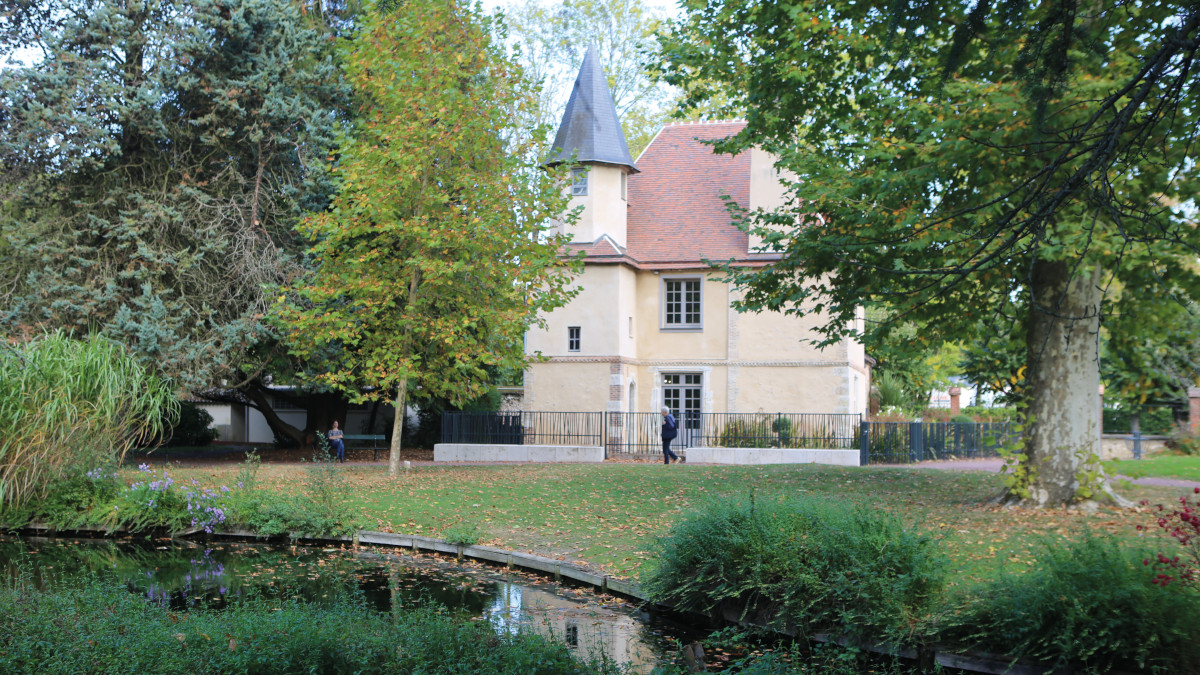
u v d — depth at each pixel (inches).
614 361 1208.8
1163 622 287.7
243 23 941.2
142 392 659.4
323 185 973.2
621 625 390.6
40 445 592.1
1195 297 511.8
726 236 1273.4
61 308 888.3
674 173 1370.6
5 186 911.0
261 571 502.6
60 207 951.6
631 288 1262.3
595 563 482.9
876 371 1663.4
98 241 956.0
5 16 934.4
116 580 473.7
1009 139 430.3
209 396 1219.9
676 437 1126.4
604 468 906.7
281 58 978.7
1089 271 443.8
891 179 501.7
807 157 597.0
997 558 426.0
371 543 581.0
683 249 1270.9
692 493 697.0
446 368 896.3
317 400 1274.6
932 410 1501.0
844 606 345.4
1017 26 203.3
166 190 957.2
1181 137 348.2
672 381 1273.4
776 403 1225.4
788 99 598.9
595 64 1273.4
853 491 681.0
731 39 640.4
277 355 1019.3
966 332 621.9
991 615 320.8
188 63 951.6
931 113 497.0
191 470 887.7
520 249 835.4
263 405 1236.5
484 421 1178.0
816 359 1216.8
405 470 901.2
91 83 892.0
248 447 1418.6
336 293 815.1
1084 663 295.4
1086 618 295.1
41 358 600.4
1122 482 569.6
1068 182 220.8
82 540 596.4
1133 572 304.7
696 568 393.1
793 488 703.1
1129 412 1245.7
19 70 875.4
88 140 888.3
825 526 380.5
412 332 861.8
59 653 265.3
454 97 792.3
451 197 824.9
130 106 904.3
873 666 331.9
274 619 307.0
